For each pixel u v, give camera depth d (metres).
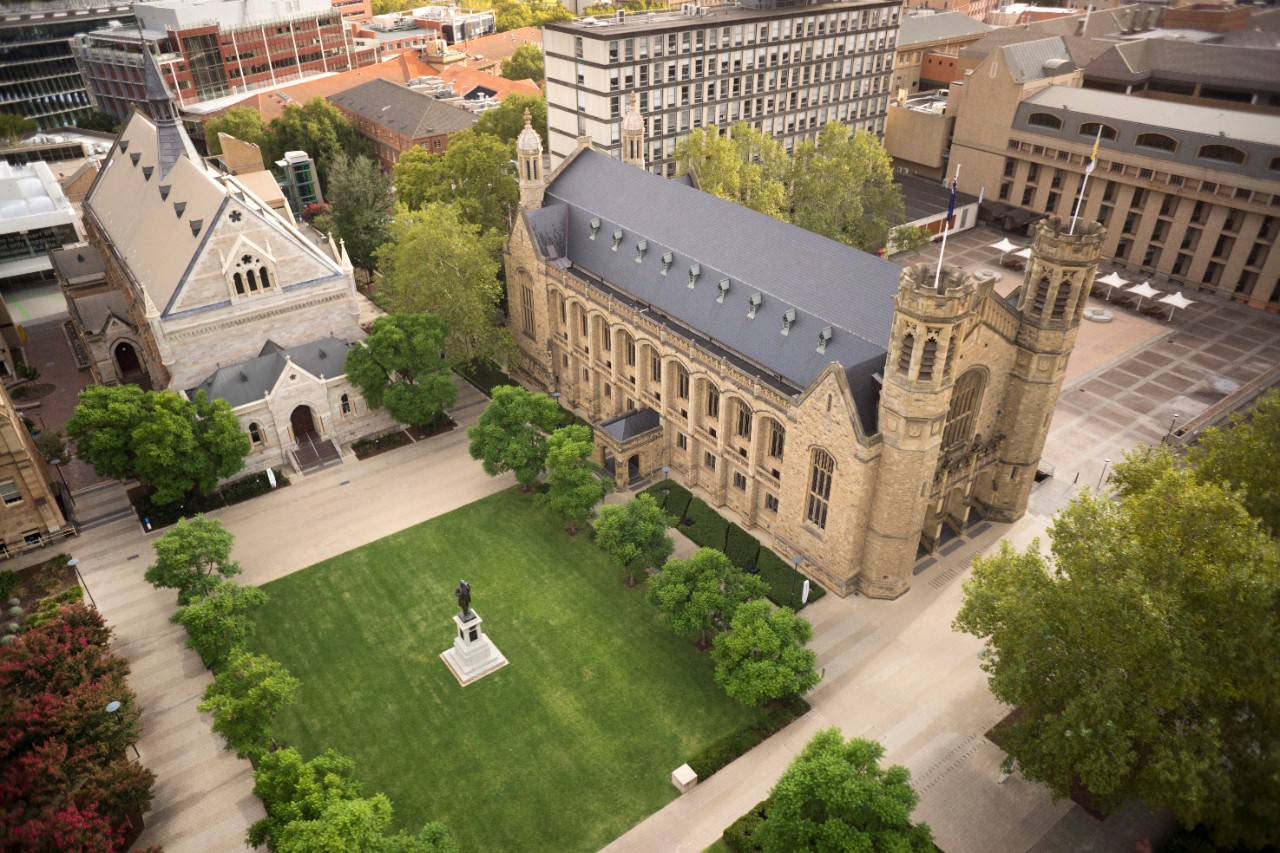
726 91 156.00
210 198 92.88
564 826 59.16
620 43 140.75
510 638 74.50
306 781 53.72
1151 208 138.75
